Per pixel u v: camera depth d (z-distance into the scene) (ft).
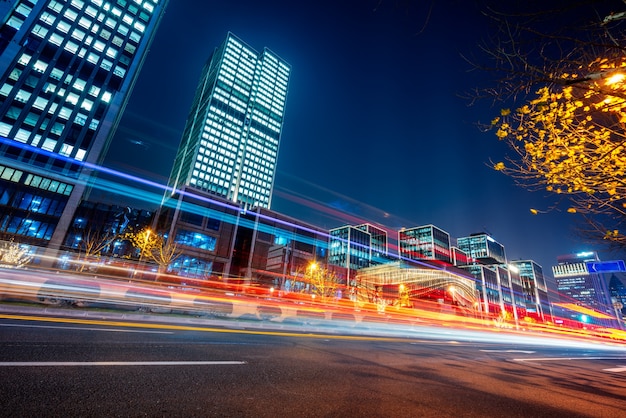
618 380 33.99
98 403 12.32
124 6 211.41
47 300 39.24
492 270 385.50
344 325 67.15
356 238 359.25
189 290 148.77
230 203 241.76
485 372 29.53
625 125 15.21
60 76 174.19
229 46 478.18
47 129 161.58
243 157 435.53
